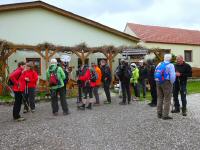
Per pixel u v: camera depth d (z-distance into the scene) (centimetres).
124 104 1302
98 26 2472
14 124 929
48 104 1408
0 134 796
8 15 2103
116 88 1853
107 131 791
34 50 1841
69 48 1967
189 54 3256
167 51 2273
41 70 2180
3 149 656
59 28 2317
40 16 2231
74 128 839
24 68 987
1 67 1733
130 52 1655
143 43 2906
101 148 639
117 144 666
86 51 2064
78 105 1244
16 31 2133
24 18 2164
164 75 905
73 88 1700
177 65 977
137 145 654
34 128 857
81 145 666
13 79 966
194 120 906
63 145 671
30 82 1142
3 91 1688
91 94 1210
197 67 3291
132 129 807
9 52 1759
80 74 1211
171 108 1116
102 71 1343
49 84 1055
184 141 677
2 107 1359
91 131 796
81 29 2420
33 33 2200
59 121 951
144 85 1519
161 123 872
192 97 1542
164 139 698
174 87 1015
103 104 1334
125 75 1277
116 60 2536
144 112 1080
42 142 703
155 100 1222
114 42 2573
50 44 1867
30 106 1153
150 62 1235
